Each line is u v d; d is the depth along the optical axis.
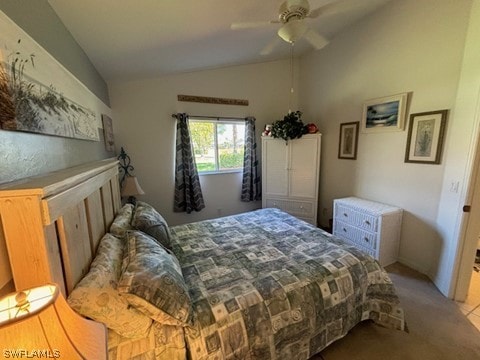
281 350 1.30
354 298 1.55
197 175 3.73
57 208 0.83
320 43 2.10
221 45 2.78
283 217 2.68
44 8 1.31
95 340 0.67
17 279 0.76
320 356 1.55
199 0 1.79
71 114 1.48
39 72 1.07
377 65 2.85
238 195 4.23
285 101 4.23
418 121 2.44
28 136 0.97
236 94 3.88
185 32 2.23
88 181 1.24
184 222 3.84
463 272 2.03
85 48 2.02
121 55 2.36
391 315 1.65
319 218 4.04
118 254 1.36
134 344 1.06
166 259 1.35
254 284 1.41
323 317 1.42
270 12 2.21
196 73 3.57
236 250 1.89
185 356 1.10
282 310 1.31
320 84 3.77
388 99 2.72
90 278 1.04
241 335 1.19
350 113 3.29
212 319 1.17
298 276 1.48
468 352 1.57
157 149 3.49
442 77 2.22
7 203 0.71
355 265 1.63
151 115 3.39
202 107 3.68
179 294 1.15
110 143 2.85
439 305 2.02
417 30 2.39
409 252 2.64
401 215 2.67
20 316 0.50
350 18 2.96
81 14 1.58
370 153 3.03
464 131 2.00
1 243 0.72
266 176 3.97
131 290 1.04
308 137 3.61
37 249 0.76
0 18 0.78
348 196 3.44
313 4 2.34
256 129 4.11
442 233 2.23
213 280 1.47
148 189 3.53
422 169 2.45
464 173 1.98
